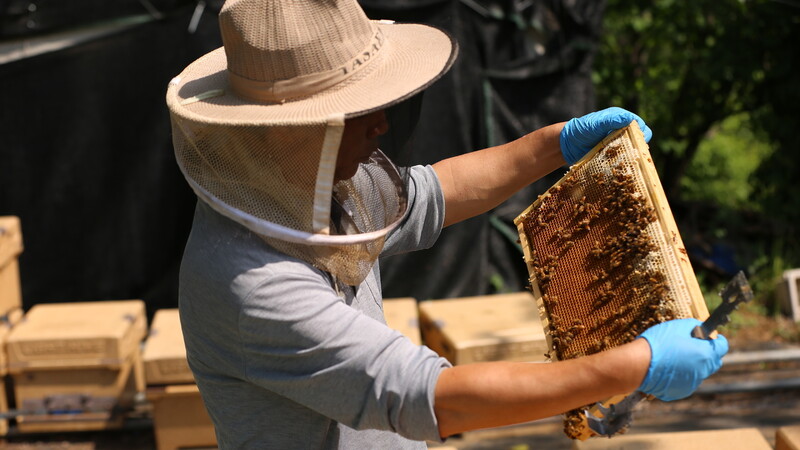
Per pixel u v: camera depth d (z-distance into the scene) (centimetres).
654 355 137
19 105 470
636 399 146
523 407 139
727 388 472
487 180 198
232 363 155
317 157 142
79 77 472
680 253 156
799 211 666
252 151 143
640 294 158
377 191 176
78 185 487
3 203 482
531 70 512
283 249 150
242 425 164
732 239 682
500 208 527
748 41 645
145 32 471
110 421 428
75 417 427
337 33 148
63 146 480
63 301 500
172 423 406
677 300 152
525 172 197
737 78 652
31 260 491
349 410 146
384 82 149
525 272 542
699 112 719
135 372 448
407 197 182
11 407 447
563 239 181
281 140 141
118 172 489
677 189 762
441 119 502
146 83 479
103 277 500
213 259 152
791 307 595
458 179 198
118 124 482
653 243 161
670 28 679
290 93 149
